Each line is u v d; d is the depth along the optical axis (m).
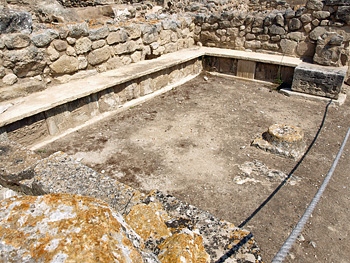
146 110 4.98
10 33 3.70
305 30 5.93
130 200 2.00
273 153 3.72
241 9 9.09
